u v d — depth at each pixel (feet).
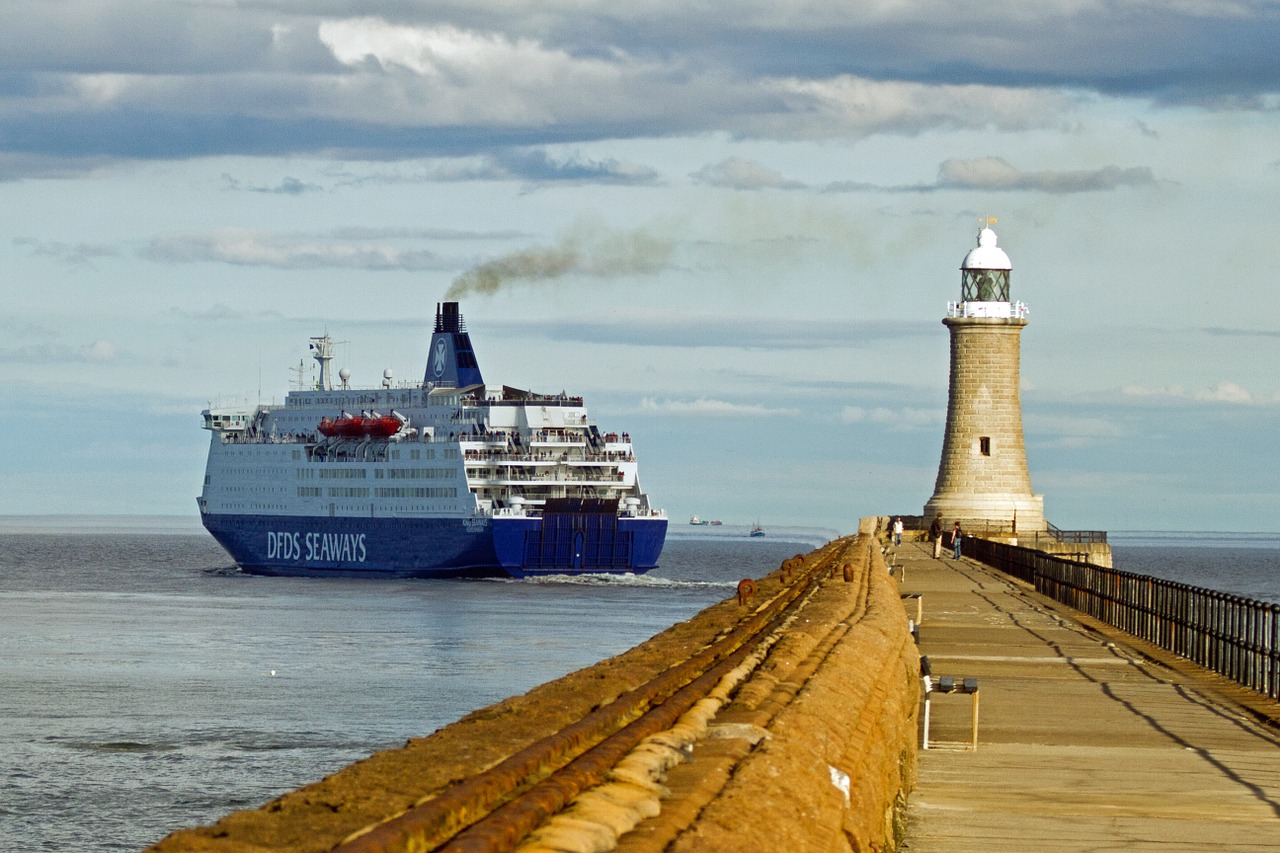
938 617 193.88
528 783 34.86
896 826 66.03
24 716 234.58
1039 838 67.92
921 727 102.01
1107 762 89.30
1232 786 81.41
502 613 442.91
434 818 29.53
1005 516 438.81
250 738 214.90
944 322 444.96
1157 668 139.85
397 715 237.86
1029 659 146.41
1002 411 442.09
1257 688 123.75
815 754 44.86
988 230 450.30
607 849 30.14
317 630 388.98
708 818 33.91
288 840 27.78
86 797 175.73
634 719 48.03
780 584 166.40
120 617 435.94
